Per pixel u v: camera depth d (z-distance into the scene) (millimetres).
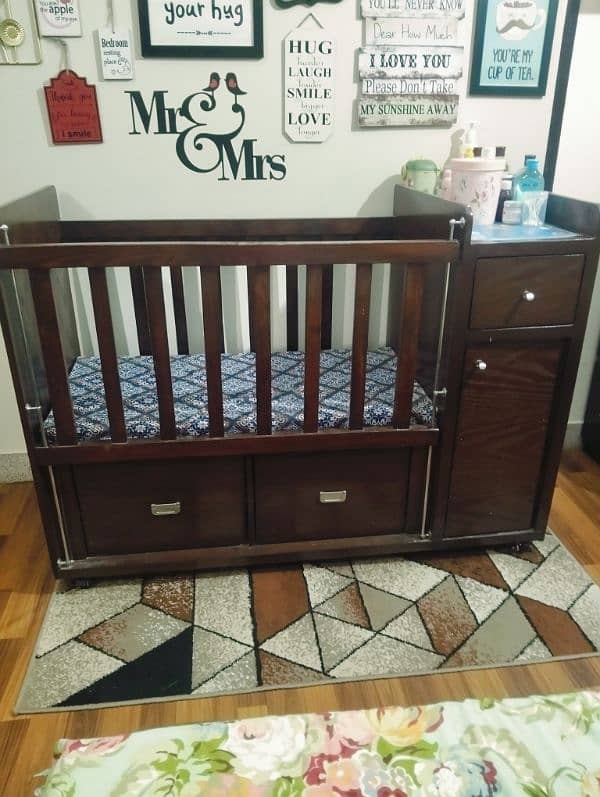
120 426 1602
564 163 2105
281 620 1666
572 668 1533
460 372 1642
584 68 1979
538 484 1847
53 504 1682
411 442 1711
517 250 1521
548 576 1841
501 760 1071
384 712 1173
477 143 2002
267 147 1960
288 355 2158
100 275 1443
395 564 1884
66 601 1730
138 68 1819
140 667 1525
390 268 2162
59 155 1896
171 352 2217
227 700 1442
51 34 1757
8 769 1291
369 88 1908
